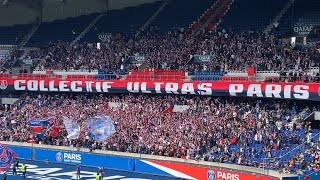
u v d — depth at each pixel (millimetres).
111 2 101000
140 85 72500
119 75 77562
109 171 64188
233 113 63344
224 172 54594
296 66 64750
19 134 75188
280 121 59812
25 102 83625
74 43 95000
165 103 71000
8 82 84750
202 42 78875
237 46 74250
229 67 70312
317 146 53562
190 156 59812
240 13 84438
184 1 94125
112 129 59344
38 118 77438
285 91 59625
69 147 69938
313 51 67000
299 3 80250
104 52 87000
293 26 76000
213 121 63344
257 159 55750
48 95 83375
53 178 60469
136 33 89750
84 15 102750
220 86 65500
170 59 78250
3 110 83250
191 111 67062
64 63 88500
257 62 68562
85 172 63750
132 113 71062
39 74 86375
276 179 48500
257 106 63500
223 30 80125
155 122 67375
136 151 64562
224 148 58906
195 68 73375
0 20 107062
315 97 57344
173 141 62812
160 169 61250
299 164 51531
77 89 78438
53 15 105438
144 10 96562
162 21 90688
